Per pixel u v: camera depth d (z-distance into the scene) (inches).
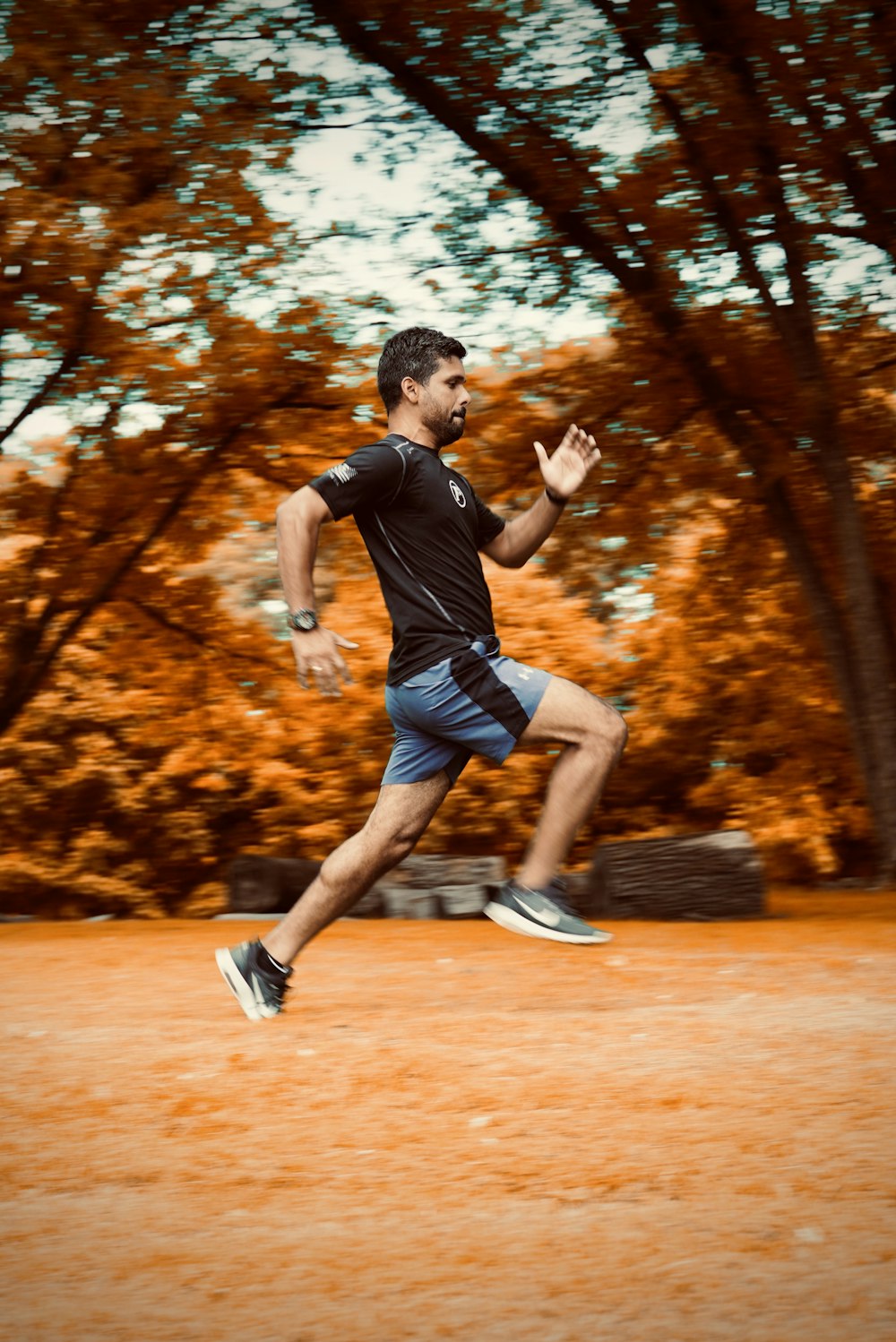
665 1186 90.4
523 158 428.8
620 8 403.2
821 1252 77.1
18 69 396.5
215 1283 75.2
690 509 507.5
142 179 433.7
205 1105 116.3
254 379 469.7
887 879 455.5
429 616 145.0
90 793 768.3
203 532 534.0
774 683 659.4
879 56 373.1
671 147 421.7
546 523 158.6
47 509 508.4
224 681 627.8
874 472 498.9
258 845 816.9
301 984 192.7
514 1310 70.2
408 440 150.3
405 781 152.2
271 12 417.7
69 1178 96.3
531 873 149.1
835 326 446.0
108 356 446.0
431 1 404.2
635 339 467.5
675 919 341.4
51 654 533.0
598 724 144.9
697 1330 66.7
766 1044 134.9
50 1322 69.7
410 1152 101.0
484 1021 154.0
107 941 275.7
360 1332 67.9
